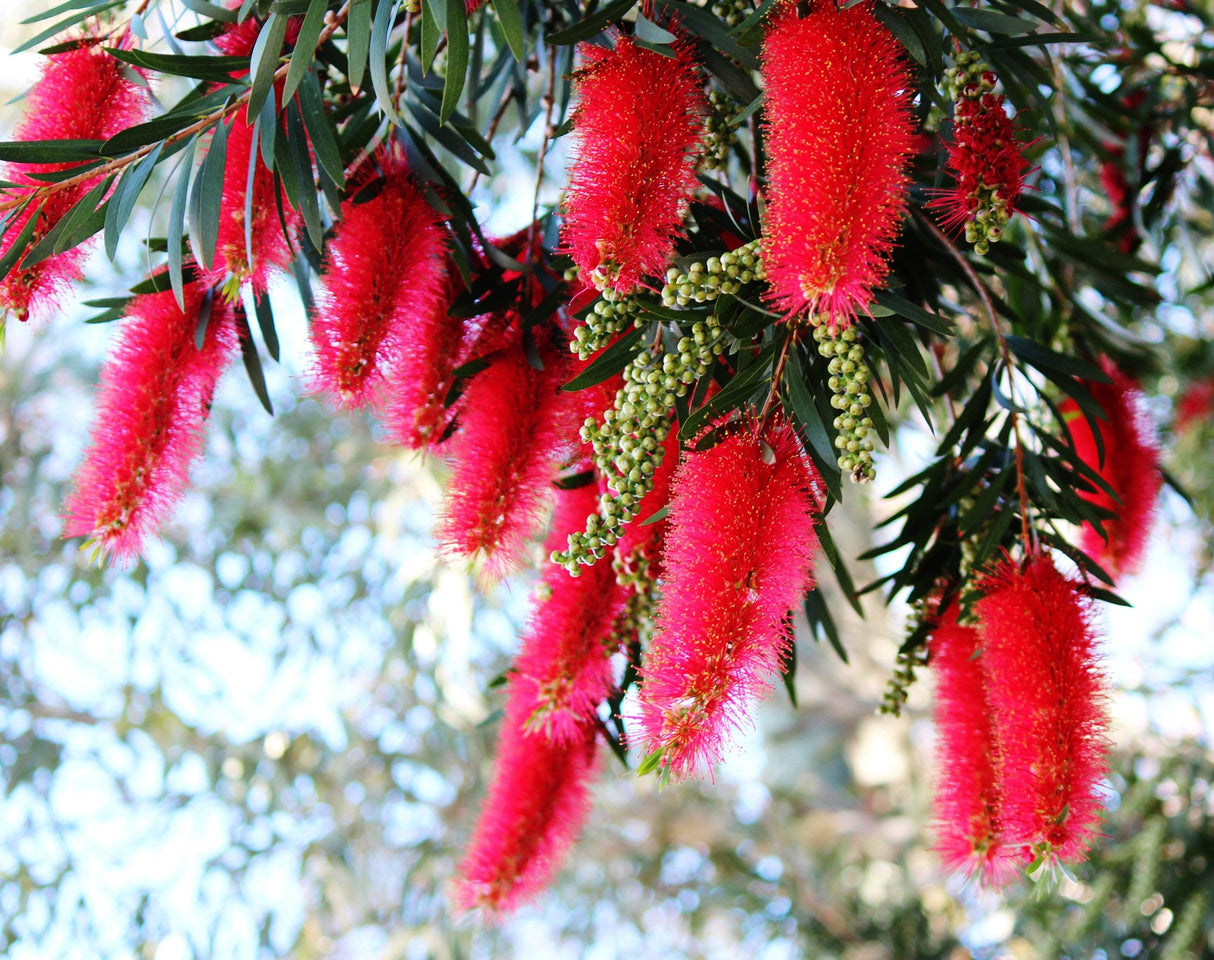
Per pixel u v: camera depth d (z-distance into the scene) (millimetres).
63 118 1403
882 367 1671
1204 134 1701
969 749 1422
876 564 3125
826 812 3137
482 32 1549
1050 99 1454
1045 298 1643
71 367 2898
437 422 1418
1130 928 2010
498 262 1437
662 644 1330
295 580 2773
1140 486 1496
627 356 1385
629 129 1349
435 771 2648
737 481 1340
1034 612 1387
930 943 2625
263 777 2576
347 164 1444
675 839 2881
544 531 1435
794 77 1332
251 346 1449
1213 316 2143
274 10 1373
